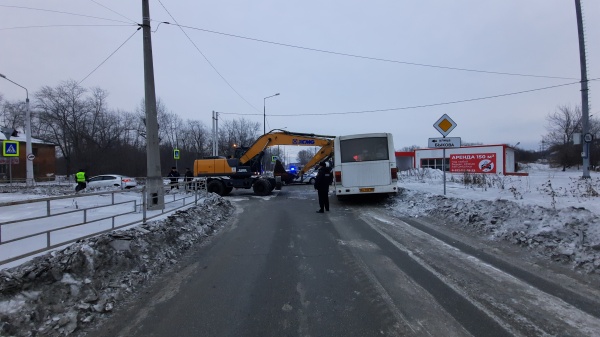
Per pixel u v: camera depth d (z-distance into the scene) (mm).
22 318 3717
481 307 4199
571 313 3984
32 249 5727
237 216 12227
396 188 14492
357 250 7035
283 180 31578
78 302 4316
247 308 4355
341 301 4504
